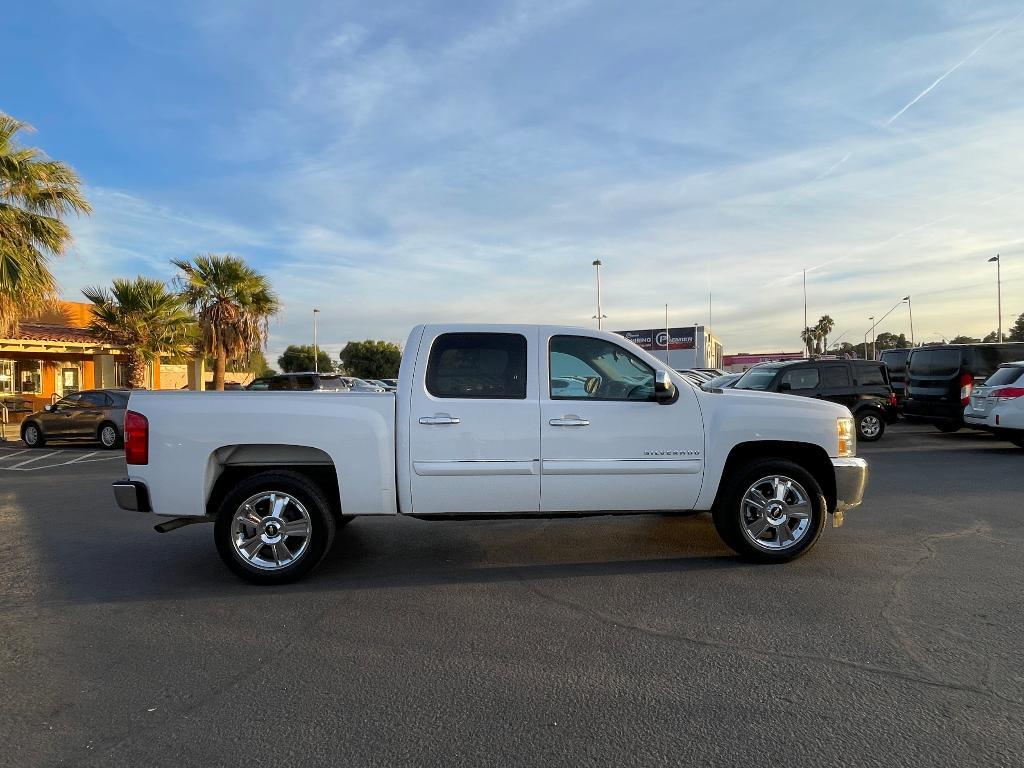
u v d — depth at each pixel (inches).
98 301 880.9
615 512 213.0
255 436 202.1
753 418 214.1
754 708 128.2
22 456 579.5
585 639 161.2
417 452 204.4
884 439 575.5
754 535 217.5
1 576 216.2
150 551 246.7
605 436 209.2
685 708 128.6
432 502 206.1
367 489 204.2
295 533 205.3
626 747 116.0
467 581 206.1
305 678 143.0
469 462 205.0
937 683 136.9
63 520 301.9
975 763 109.9
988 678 138.8
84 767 111.7
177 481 202.5
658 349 1879.9
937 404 565.0
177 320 910.4
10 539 266.2
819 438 216.4
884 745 115.3
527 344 212.7
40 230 576.4
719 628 166.1
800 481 214.5
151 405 203.8
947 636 159.6
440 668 147.0
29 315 621.3
